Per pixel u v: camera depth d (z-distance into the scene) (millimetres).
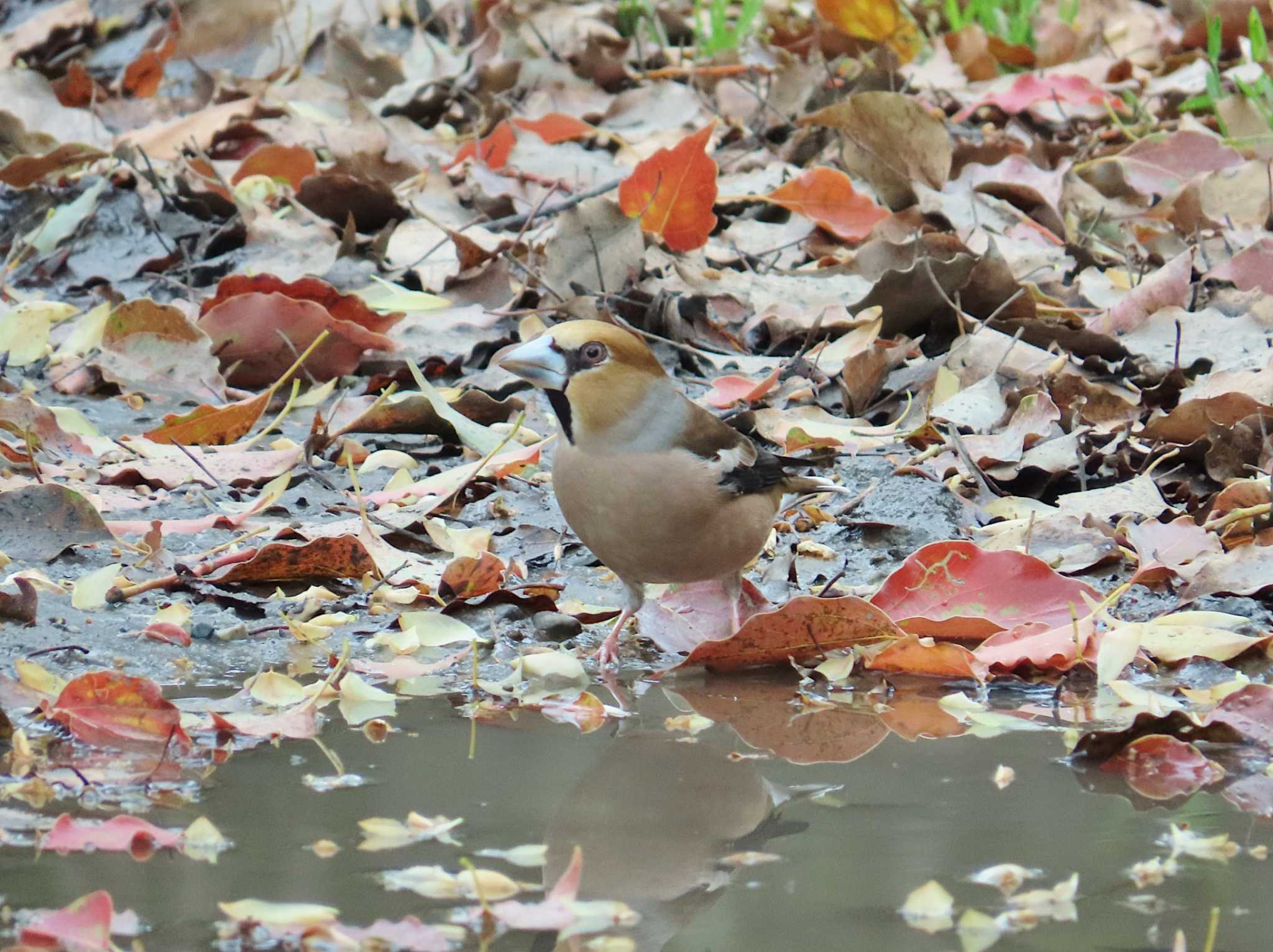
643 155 18625
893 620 8797
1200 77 20750
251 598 9523
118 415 12805
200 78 20438
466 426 11516
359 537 10086
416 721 7832
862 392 12594
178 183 16422
